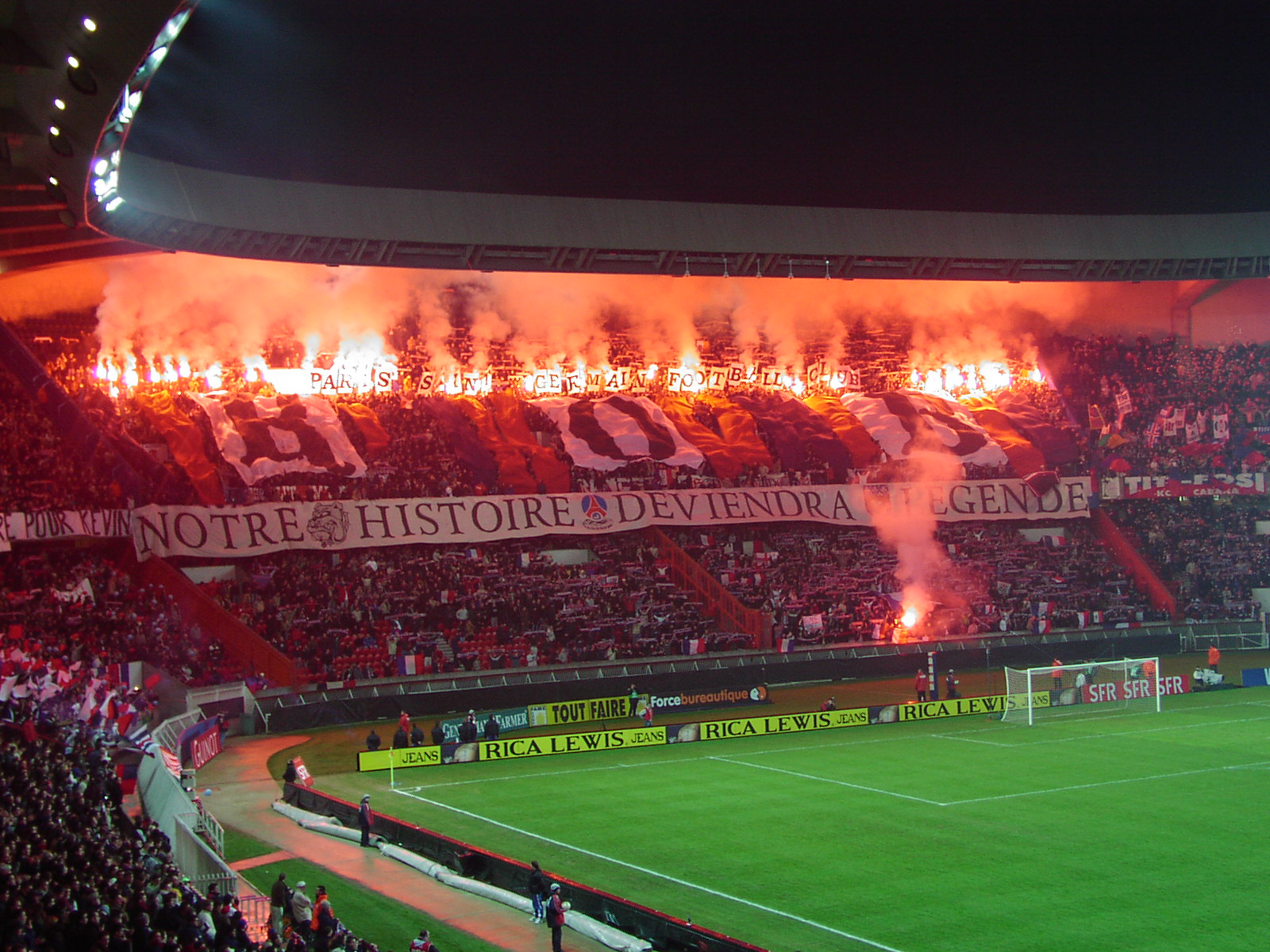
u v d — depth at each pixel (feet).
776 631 196.24
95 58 88.33
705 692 178.40
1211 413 242.17
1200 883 82.02
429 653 178.29
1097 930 73.20
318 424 194.29
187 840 80.59
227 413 189.78
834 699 175.73
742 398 230.89
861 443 226.17
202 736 138.21
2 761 80.79
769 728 153.48
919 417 230.89
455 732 146.51
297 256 175.11
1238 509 238.89
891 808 107.34
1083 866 87.04
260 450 187.11
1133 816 101.40
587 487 209.67
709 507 209.67
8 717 103.86
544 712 162.30
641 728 148.25
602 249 192.44
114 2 81.56
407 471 199.00
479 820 107.86
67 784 82.17
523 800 116.26
